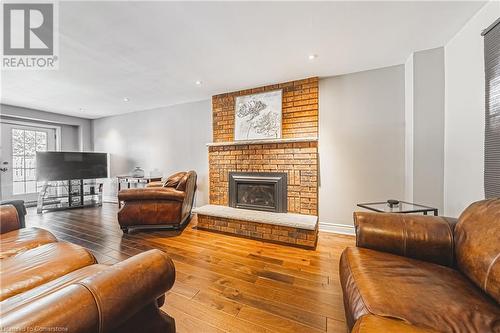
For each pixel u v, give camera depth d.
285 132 3.16
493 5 1.60
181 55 2.37
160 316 0.92
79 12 1.66
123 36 2.00
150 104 4.41
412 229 1.30
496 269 0.90
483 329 0.74
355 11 1.69
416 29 1.95
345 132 2.91
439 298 0.89
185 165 4.39
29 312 0.52
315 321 1.34
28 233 1.65
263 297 1.57
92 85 3.26
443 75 2.24
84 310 0.58
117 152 5.25
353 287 1.01
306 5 1.62
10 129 4.58
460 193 2.03
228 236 2.85
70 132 5.52
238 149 3.42
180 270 1.97
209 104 4.08
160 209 3.02
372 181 2.80
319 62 2.57
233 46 2.20
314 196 2.91
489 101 1.62
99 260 2.18
